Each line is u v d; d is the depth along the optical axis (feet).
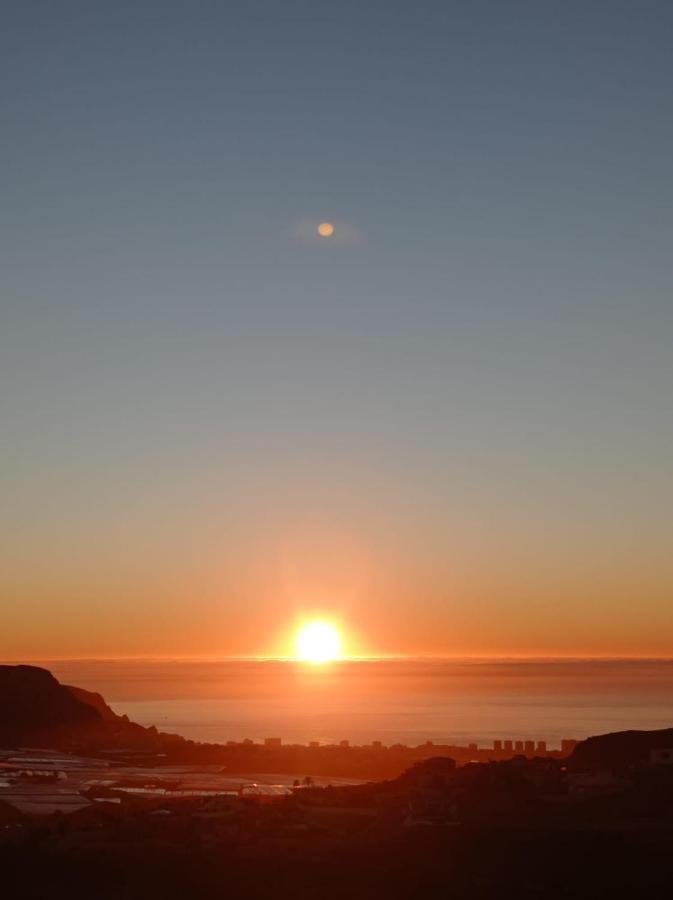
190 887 359.87
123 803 524.11
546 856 371.76
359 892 352.49
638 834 390.42
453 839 390.83
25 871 375.45
